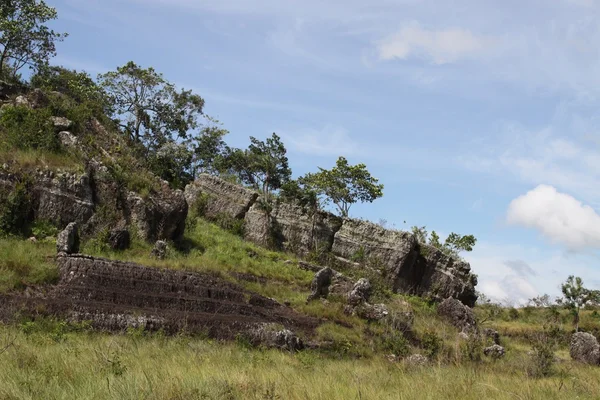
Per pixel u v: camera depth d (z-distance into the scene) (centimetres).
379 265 4416
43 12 4419
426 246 4603
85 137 3741
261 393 1093
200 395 1024
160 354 1617
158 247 3294
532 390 1397
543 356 2466
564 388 1515
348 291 3344
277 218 4788
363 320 3077
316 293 3294
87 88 4956
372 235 4581
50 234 3117
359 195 5450
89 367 1253
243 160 5794
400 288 4422
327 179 5384
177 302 2614
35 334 1841
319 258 4453
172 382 1080
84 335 1991
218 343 2236
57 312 2233
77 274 2594
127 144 4409
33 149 3450
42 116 3625
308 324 2850
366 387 1266
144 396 1004
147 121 5412
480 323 3978
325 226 4688
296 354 2266
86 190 3350
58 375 1141
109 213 3416
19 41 4369
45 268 2553
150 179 3750
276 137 5434
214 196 4991
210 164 5906
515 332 4353
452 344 2911
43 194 3212
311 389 1157
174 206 3656
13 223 3034
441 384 1366
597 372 2391
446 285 4559
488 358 2755
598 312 5538
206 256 3634
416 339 3003
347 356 2484
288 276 3775
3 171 3170
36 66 4541
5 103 3869
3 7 4353
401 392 1230
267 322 2628
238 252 3994
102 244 3142
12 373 1116
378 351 2695
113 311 2330
